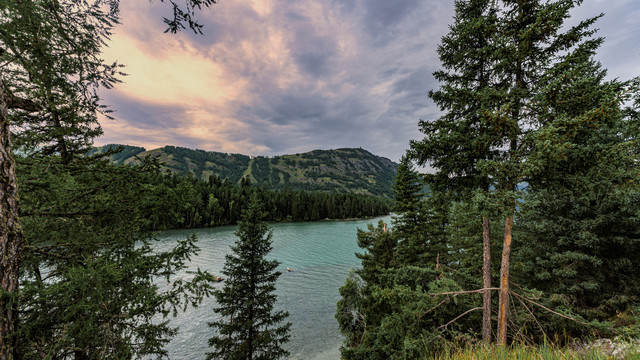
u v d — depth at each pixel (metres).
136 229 5.80
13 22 3.89
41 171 4.83
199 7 4.24
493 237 15.28
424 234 15.31
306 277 40.25
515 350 5.44
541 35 7.28
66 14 4.42
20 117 5.29
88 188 5.42
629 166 6.47
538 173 7.00
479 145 7.50
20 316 3.38
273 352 13.89
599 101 6.02
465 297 10.77
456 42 8.61
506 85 8.30
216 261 45.97
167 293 5.32
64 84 5.07
